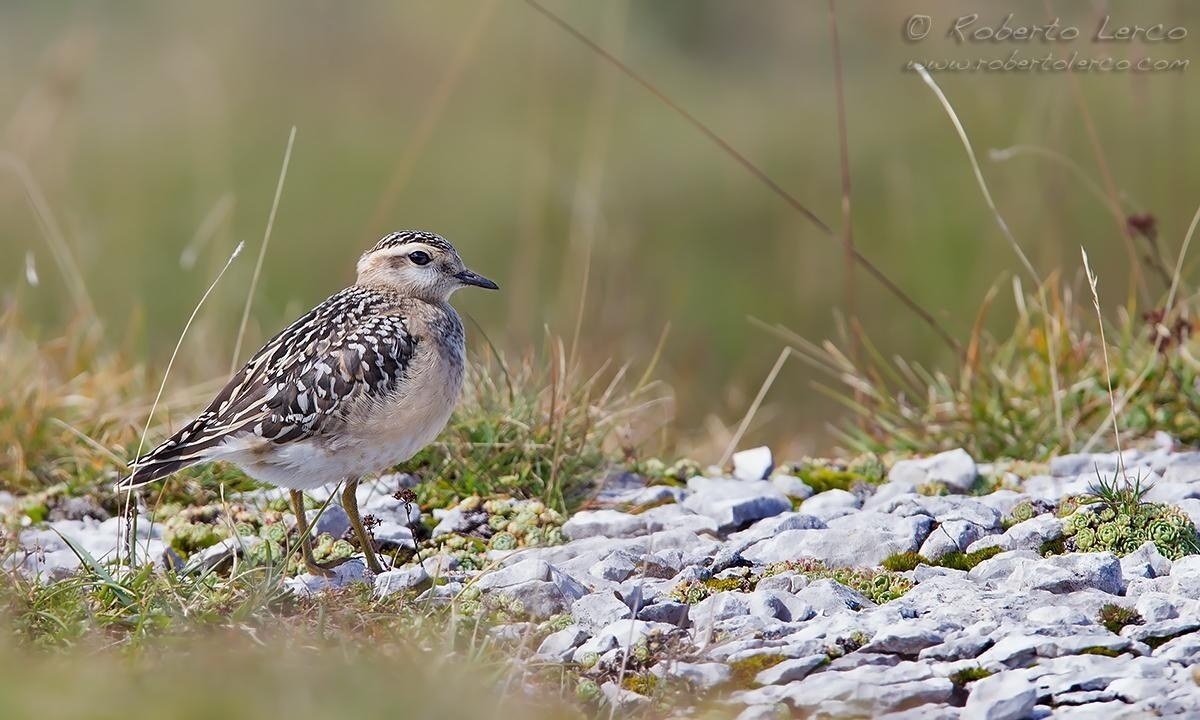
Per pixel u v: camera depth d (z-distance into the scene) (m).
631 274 23.50
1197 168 23.75
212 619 8.40
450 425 11.80
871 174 27.86
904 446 12.95
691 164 28.58
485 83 31.22
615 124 29.98
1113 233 22.84
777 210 26.97
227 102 28.81
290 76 30.83
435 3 31.98
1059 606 8.45
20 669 6.86
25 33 31.17
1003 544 9.77
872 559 9.72
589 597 8.89
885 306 23.66
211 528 10.59
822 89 31.33
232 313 18.78
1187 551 9.59
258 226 26.16
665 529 10.54
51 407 12.59
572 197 24.22
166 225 25.11
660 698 7.65
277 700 6.56
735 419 17.44
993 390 13.20
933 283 23.89
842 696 7.45
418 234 11.51
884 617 8.42
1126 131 24.84
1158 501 10.56
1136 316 14.26
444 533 10.72
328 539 10.45
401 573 9.38
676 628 8.45
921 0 30.66
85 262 19.38
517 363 13.66
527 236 21.34
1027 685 7.32
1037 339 13.25
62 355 14.22
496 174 28.05
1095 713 7.09
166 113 29.30
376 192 27.27
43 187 23.88
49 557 10.10
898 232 25.33
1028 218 21.88
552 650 8.34
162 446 9.71
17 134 21.53
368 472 10.56
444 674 7.36
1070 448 12.42
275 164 27.98
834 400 20.39
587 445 12.13
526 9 31.72
